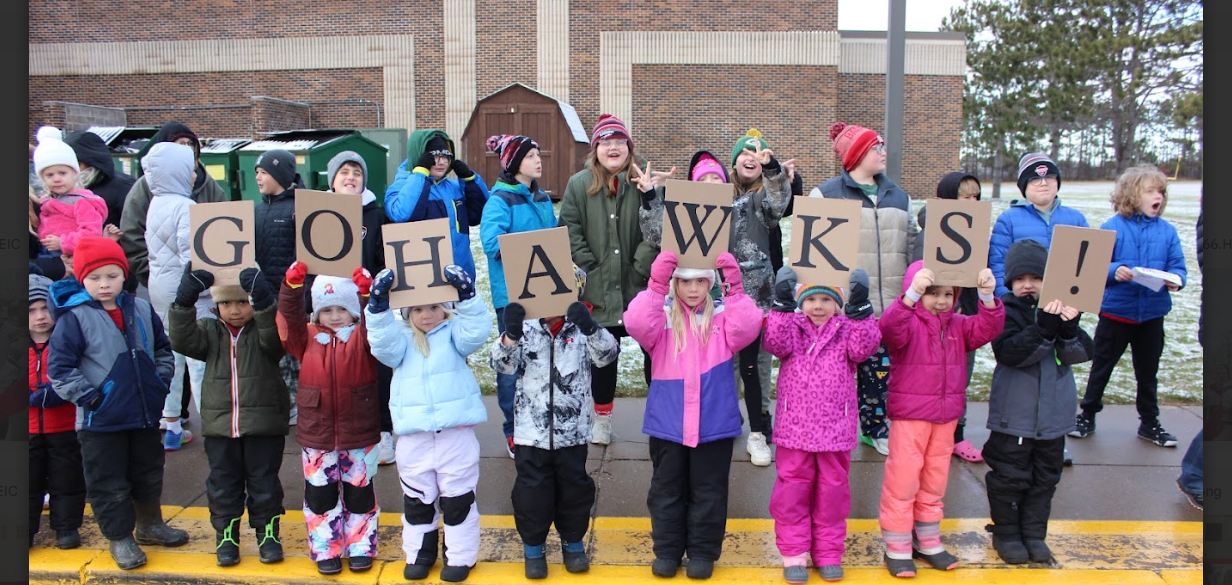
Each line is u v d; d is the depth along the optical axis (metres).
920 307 3.74
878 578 3.67
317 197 3.69
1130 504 4.40
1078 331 3.70
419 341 3.73
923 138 22.84
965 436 5.33
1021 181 4.97
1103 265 3.64
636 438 5.36
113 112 22.00
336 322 3.71
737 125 21.22
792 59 21.03
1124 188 5.14
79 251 3.71
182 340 3.69
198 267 3.77
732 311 3.68
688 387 3.64
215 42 21.89
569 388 3.67
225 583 3.74
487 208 4.81
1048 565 3.79
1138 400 5.29
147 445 3.94
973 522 4.19
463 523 3.69
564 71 21.12
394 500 4.51
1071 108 29.67
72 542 4.00
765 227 4.87
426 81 21.42
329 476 3.71
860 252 4.86
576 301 3.65
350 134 16.41
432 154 5.00
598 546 3.99
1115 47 28.45
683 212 3.72
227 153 14.96
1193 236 13.74
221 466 3.77
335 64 21.62
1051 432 3.73
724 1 20.97
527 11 21.05
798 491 3.63
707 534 3.65
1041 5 30.62
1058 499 4.47
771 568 3.77
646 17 21.03
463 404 3.67
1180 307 8.96
